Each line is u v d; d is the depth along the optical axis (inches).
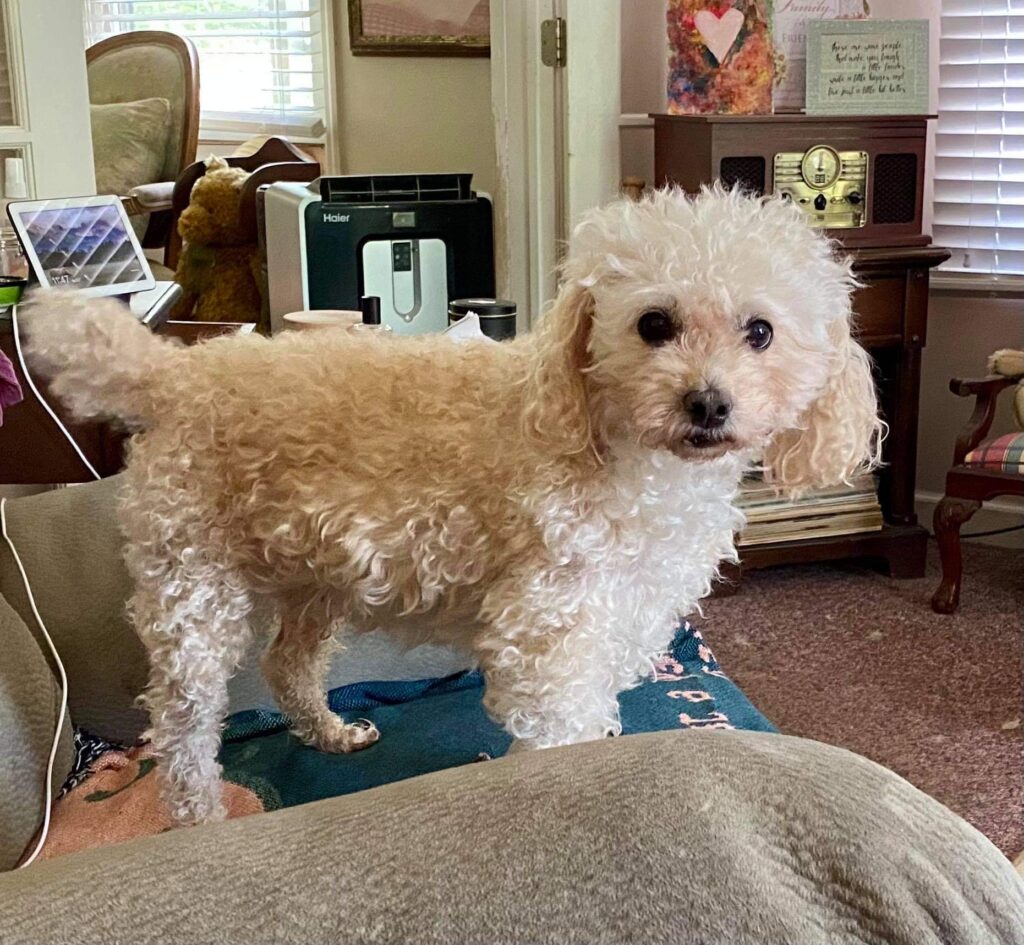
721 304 45.0
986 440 127.5
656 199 48.8
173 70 167.6
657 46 123.3
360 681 69.2
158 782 53.4
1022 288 123.1
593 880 23.2
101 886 24.1
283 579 52.4
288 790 57.7
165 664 51.8
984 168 125.1
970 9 121.8
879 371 115.7
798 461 51.4
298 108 172.1
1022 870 72.4
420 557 49.6
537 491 46.9
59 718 55.7
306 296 104.5
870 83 111.5
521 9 116.5
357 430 49.7
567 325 46.8
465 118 157.0
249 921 23.0
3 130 94.0
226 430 50.4
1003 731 90.9
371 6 158.1
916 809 25.1
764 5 109.6
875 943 22.6
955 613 111.9
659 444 45.3
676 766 25.8
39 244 76.0
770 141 107.1
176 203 149.3
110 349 51.4
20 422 72.1
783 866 23.5
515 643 48.4
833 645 105.8
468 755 60.6
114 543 63.9
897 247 112.7
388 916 23.0
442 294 108.0
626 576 49.3
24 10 92.7
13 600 62.2
